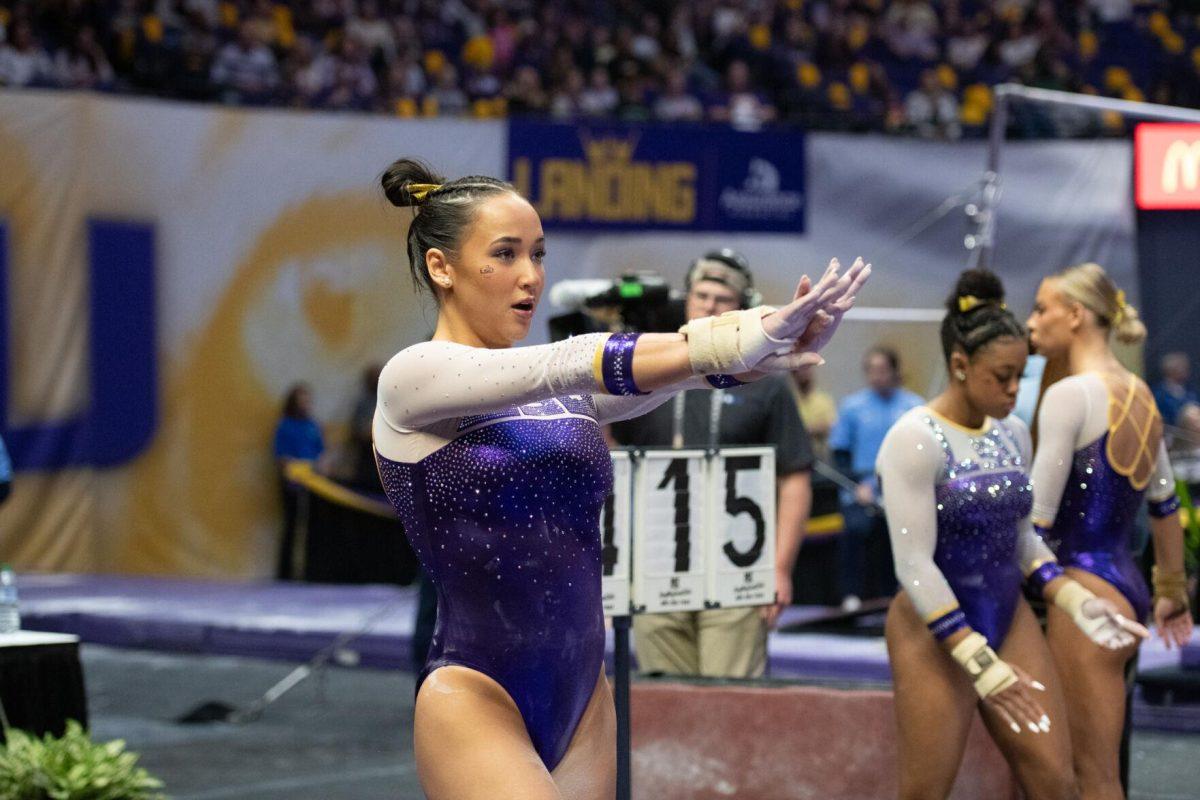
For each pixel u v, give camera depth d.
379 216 22.27
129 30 24.86
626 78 27.66
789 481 9.20
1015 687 6.66
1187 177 15.08
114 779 7.75
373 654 16.67
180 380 21.70
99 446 21.25
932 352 22.11
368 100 25.80
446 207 4.89
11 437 20.72
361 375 22.33
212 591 20.47
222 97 24.16
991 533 7.01
